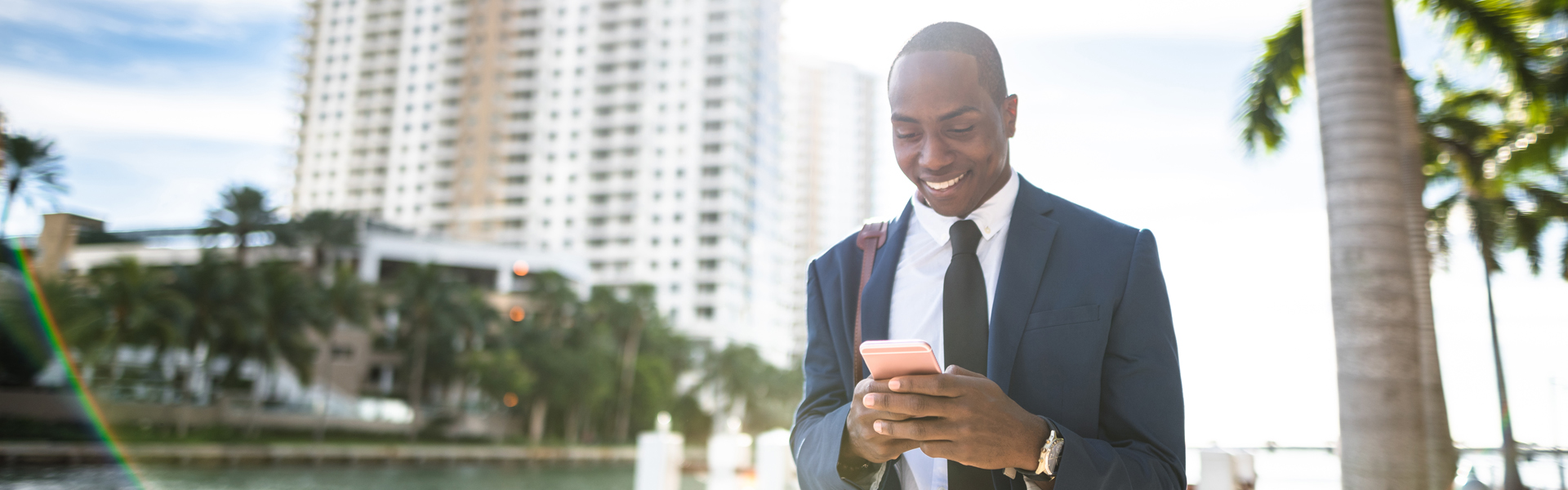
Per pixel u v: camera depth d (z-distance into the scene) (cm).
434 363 5572
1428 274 715
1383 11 452
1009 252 103
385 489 3572
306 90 10981
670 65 10069
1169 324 102
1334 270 436
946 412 79
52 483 3044
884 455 88
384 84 10706
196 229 5291
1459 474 855
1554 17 820
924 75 103
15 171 3628
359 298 4897
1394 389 411
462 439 5609
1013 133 111
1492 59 867
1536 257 1443
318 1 11200
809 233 14862
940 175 103
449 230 10050
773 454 709
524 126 10250
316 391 5594
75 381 3866
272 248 5725
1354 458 414
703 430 7469
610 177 9906
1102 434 101
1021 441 81
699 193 9631
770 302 10156
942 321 103
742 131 9938
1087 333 97
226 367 5156
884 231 117
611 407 6391
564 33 10469
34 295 3666
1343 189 436
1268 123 927
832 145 15700
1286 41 910
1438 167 1172
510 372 5081
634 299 6606
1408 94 727
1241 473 364
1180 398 100
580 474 5028
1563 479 1056
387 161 10500
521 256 7288
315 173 10675
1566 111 895
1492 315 1444
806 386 120
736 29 10012
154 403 4253
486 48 10462
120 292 3834
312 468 4228
